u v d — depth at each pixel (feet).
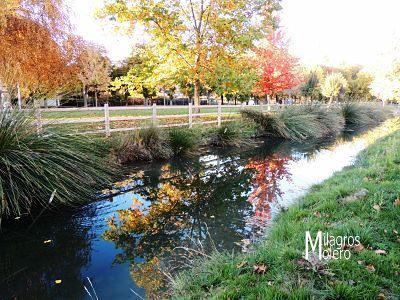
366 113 67.97
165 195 19.06
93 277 10.23
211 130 37.01
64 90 25.80
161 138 28.86
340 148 35.99
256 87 59.26
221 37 39.73
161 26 38.88
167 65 40.96
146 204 17.40
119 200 17.93
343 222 11.22
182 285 8.71
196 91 45.70
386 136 38.55
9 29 21.24
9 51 21.39
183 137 30.25
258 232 13.07
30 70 22.72
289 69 58.65
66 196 15.70
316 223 11.31
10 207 14.35
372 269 8.09
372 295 7.09
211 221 14.78
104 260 11.36
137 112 62.64
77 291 9.50
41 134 16.34
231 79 38.65
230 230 13.57
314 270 7.97
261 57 56.70
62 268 10.85
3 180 13.99
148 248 12.22
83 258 11.50
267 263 8.80
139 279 10.03
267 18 42.16
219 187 20.83
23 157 14.67
